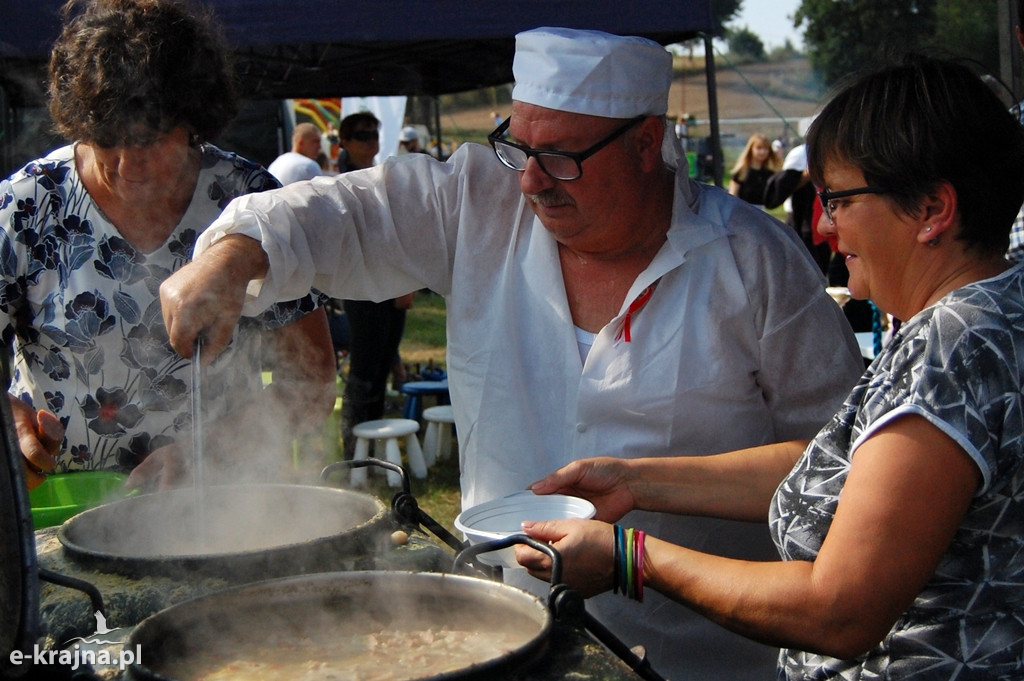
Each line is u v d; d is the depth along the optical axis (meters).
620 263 1.63
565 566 1.22
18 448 0.90
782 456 1.52
